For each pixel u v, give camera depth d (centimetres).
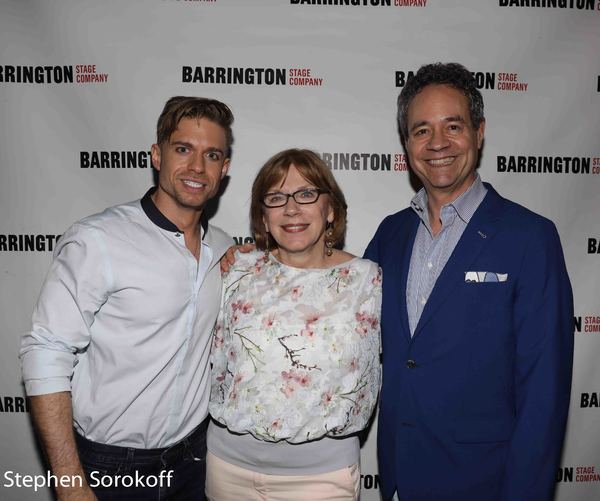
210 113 136
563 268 130
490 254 131
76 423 139
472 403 131
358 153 197
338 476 133
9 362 200
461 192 140
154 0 190
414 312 140
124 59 191
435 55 194
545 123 197
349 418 130
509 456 125
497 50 195
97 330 133
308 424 127
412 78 142
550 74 196
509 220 133
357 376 132
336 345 130
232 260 147
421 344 134
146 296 132
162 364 135
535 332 124
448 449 132
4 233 196
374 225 200
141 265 132
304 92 194
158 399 137
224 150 140
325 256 147
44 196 195
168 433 141
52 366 122
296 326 131
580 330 203
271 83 194
